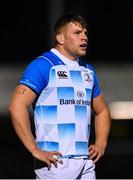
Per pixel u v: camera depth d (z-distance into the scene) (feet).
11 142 92.22
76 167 36.32
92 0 232.94
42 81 36.14
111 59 228.22
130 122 102.27
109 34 233.96
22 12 236.84
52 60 36.65
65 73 36.63
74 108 36.50
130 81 181.06
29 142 35.22
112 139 98.99
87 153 37.04
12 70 197.26
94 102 39.04
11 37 234.58
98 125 39.22
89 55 231.09
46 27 234.38
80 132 36.52
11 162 79.77
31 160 81.30
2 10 236.63
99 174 74.54
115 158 82.12
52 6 174.50
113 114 114.21
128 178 72.13
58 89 36.29
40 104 36.32
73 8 229.86
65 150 36.14
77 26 36.83
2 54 232.12
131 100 158.51
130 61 223.51
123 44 232.94
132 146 92.32
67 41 36.88
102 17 234.79
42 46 233.96
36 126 36.55
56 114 36.19
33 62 36.52
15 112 35.42
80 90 36.83
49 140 36.06
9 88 168.86
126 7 234.58
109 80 182.09
